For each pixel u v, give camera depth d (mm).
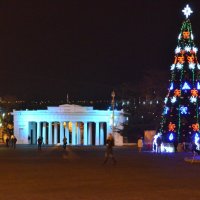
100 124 113562
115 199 18406
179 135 63312
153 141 68125
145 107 100938
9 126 127062
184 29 63031
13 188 21906
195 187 22266
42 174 28938
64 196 19250
